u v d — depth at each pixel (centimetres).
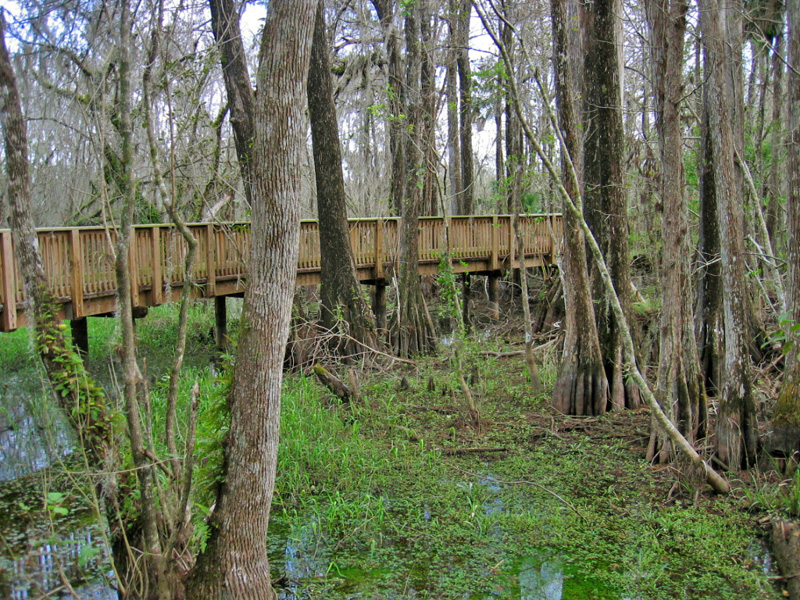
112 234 1018
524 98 1298
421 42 1538
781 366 993
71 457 734
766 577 513
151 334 1541
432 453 792
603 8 902
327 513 630
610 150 927
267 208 398
